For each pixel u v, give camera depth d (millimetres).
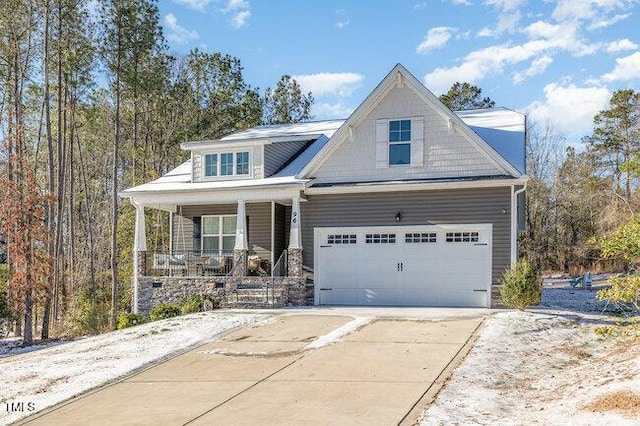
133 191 24750
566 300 26188
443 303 21391
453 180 20984
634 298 11773
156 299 24094
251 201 24078
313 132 29297
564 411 9086
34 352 17469
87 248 46062
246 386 11680
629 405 8766
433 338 15281
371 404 10039
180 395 11312
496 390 10734
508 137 24016
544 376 11953
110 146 45969
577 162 52188
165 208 26703
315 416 9547
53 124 40500
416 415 9305
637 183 49500
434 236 21656
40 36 30828
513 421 8797
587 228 49188
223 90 46812
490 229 20906
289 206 25688
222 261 24641
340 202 22891
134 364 13938
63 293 35125
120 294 35250
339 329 16906
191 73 46375
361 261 22500
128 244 39375
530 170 51219
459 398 10180
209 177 25531
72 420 10156
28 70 32844
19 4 29000
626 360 12141
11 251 25844
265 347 15148
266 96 52281
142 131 44531
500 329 16109
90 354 15492
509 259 20672
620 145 52156
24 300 25219
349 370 12461
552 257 51250
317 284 22938
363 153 22719
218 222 26031
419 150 22016
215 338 16594
